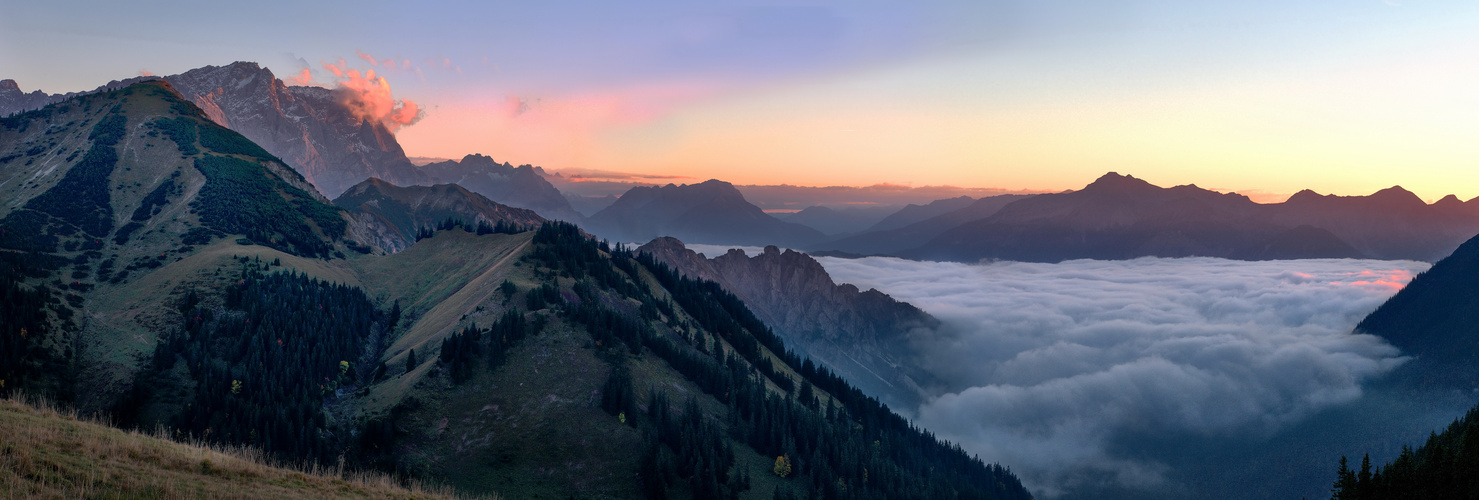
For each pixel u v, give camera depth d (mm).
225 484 66062
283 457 158875
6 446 59250
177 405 193000
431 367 183500
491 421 172750
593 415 176750
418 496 79375
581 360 194875
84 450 63844
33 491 53938
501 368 187000
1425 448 124688
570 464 164625
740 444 188375
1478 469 96062
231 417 176625
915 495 196875
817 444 196250
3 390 180875
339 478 79438
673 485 162125
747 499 165750
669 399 193125
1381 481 101562
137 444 69312
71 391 195375
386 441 164750
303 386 194375
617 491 160000
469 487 156125
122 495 57188
